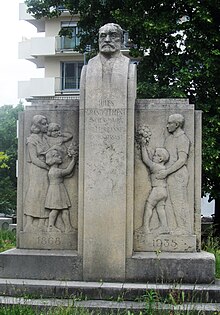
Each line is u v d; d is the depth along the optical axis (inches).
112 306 262.4
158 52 669.3
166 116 310.3
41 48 1373.0
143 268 292.7
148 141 310.2
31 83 1370.6
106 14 712.4
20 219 318.7
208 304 267.3
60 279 297.0
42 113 320.2
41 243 314.0
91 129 298.5
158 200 306.5
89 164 297.7
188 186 307.3
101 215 295.9
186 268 290.7
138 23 646.5
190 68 632.4
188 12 657.0
